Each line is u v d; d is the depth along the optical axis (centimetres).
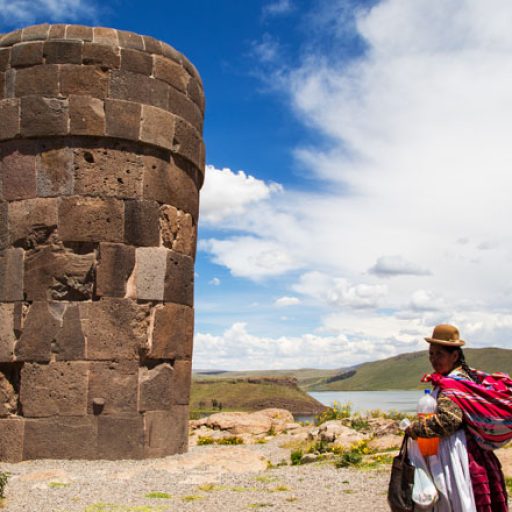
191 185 1288
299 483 864
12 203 1169
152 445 1122
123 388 1112
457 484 441
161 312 1169
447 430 442
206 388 14488
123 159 1173
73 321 1116
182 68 1276
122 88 1184
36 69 1177
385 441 1215
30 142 1173
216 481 883
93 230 1138
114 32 1208
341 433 1311
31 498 762
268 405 12850
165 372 1165
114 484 854
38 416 1094
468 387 452
